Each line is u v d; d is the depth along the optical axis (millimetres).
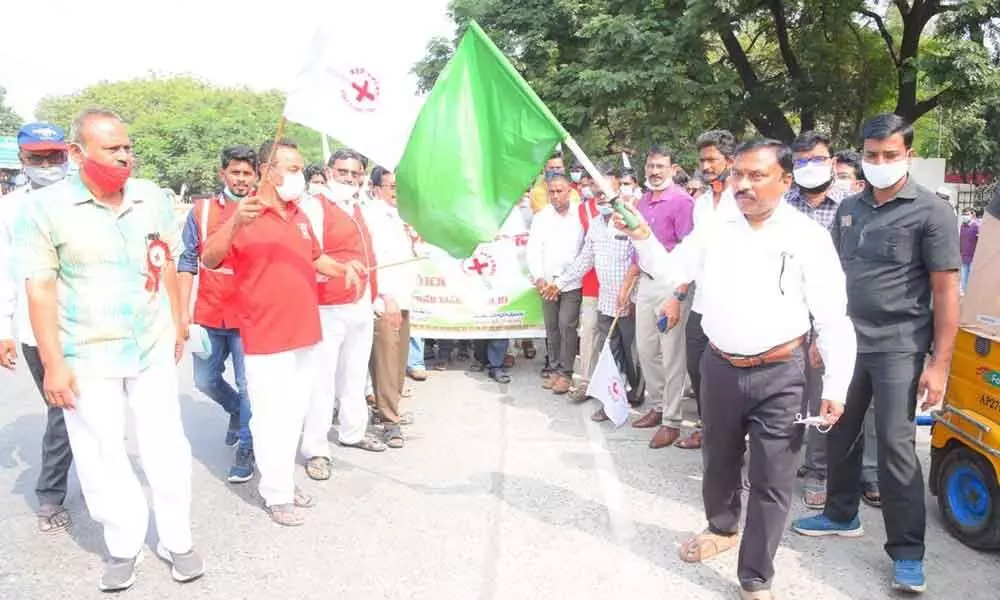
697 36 17656
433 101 4141
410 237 7582
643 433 5914
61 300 3436
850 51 20547
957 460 4062
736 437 3562
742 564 3432
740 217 3389
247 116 56688
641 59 17516
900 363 3627
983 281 3990
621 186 6973
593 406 6688
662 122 18078
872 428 4555
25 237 3330
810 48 19750
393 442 5543
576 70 19375
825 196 4848
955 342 4105
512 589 3547
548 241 7266
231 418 5582
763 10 19672
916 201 3646
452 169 4121
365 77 4039
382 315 5402
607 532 4141
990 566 3791
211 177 51812
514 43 21969
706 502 3844
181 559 3680
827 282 3266
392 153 4121
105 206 3451
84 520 4426
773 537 3361
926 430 5840
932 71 16688
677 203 5656
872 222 3766
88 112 3355
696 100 17578
